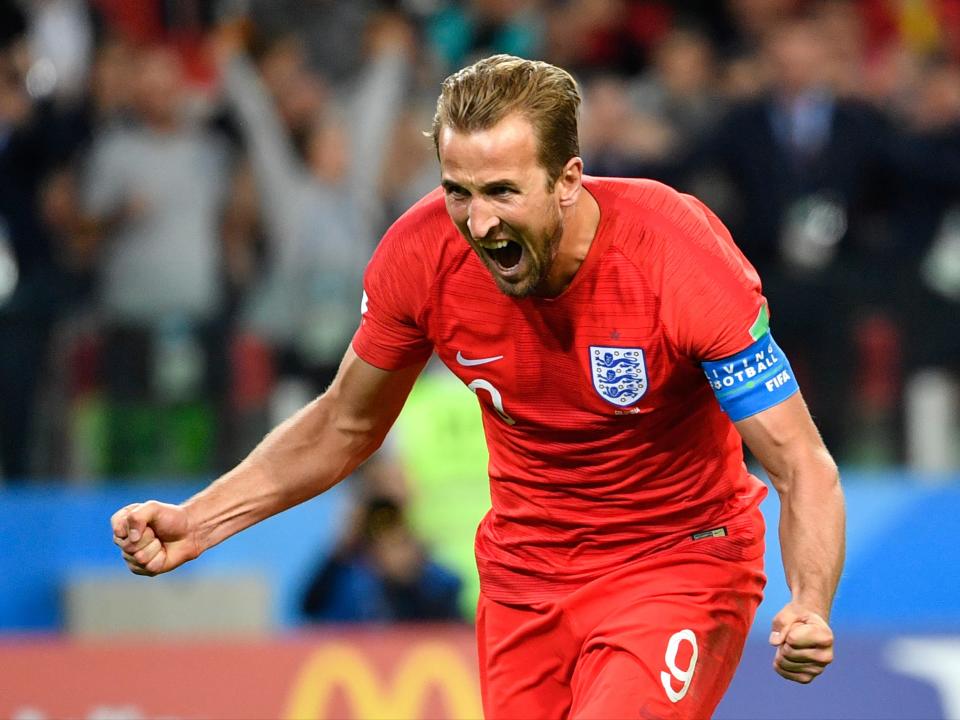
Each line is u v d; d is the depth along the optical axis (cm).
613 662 970
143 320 2162
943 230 2273
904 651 1638
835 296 2222
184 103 2308
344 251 2242
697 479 999
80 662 1502
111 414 2130
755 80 2372
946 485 2114
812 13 2566
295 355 2202
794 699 1605
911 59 2658
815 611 863
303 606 1883
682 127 2397
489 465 1051
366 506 1888
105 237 2191
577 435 976
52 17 2542
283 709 1520
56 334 2161
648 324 930
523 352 962
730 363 920
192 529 1008
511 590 1046
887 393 2223
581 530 1011
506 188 870
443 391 2050
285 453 1048
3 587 1939
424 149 2328
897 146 2253
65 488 2089
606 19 2525
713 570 1000
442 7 2466
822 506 903
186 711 1505
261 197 2244
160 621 1895
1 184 2241
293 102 2269
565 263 926
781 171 2238
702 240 929
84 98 2294
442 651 1562
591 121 2314
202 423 2136
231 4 2455
